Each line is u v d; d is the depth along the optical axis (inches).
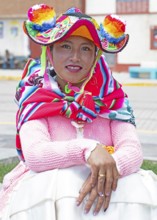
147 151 293.4
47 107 113.8
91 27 111.4
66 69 115.4
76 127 115.5
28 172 114.3
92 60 116.7
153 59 1040.8
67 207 99.3
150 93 668.7
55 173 103.7
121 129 118.9
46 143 108.3
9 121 410.9
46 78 117.7
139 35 1041.5
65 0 983.6
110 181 101.3
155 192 104.7
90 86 118.8
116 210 102.1
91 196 100.7
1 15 1127.0
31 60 128.1
